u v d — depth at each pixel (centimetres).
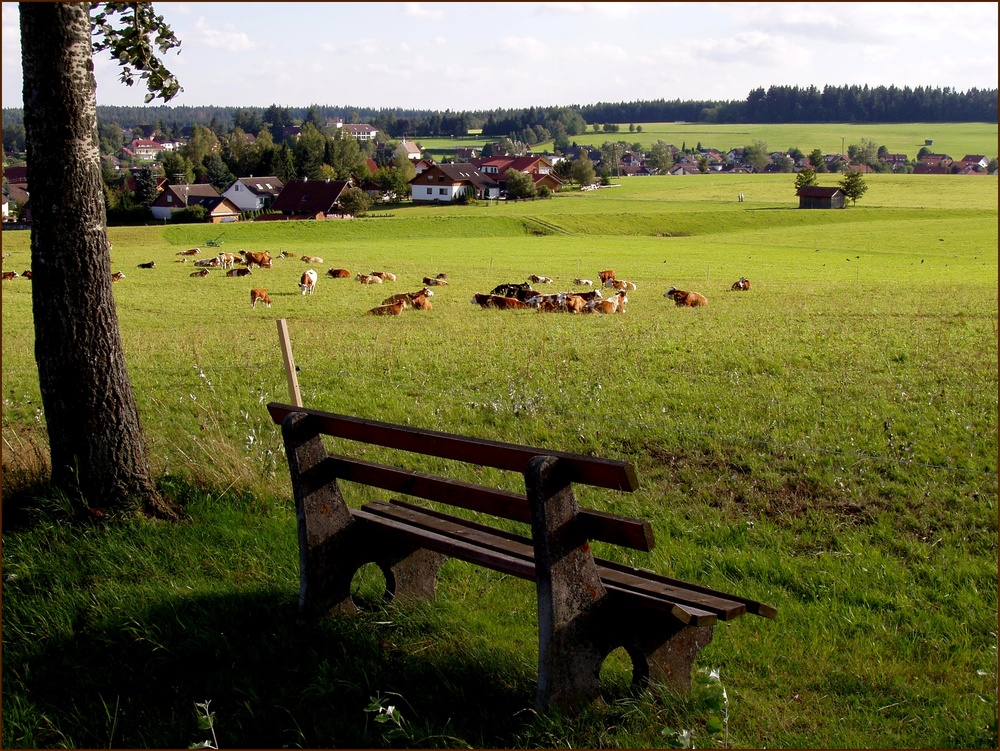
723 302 3000
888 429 959
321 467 511
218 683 440
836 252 5944
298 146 15025
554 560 387
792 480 811
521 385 1276
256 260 4959
